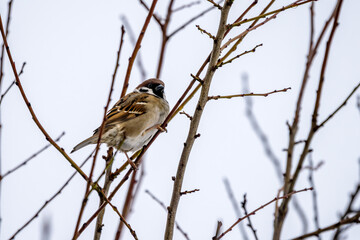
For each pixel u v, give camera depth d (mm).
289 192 7395
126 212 8617
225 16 6758
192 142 7012
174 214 6914
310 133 7426
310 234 6570
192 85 7727
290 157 7539
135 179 9070
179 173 6992
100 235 7320
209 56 7684
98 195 7512
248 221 7496
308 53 7785
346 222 6453
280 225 7156
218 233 6750
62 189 7332
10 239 6996
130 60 8086
